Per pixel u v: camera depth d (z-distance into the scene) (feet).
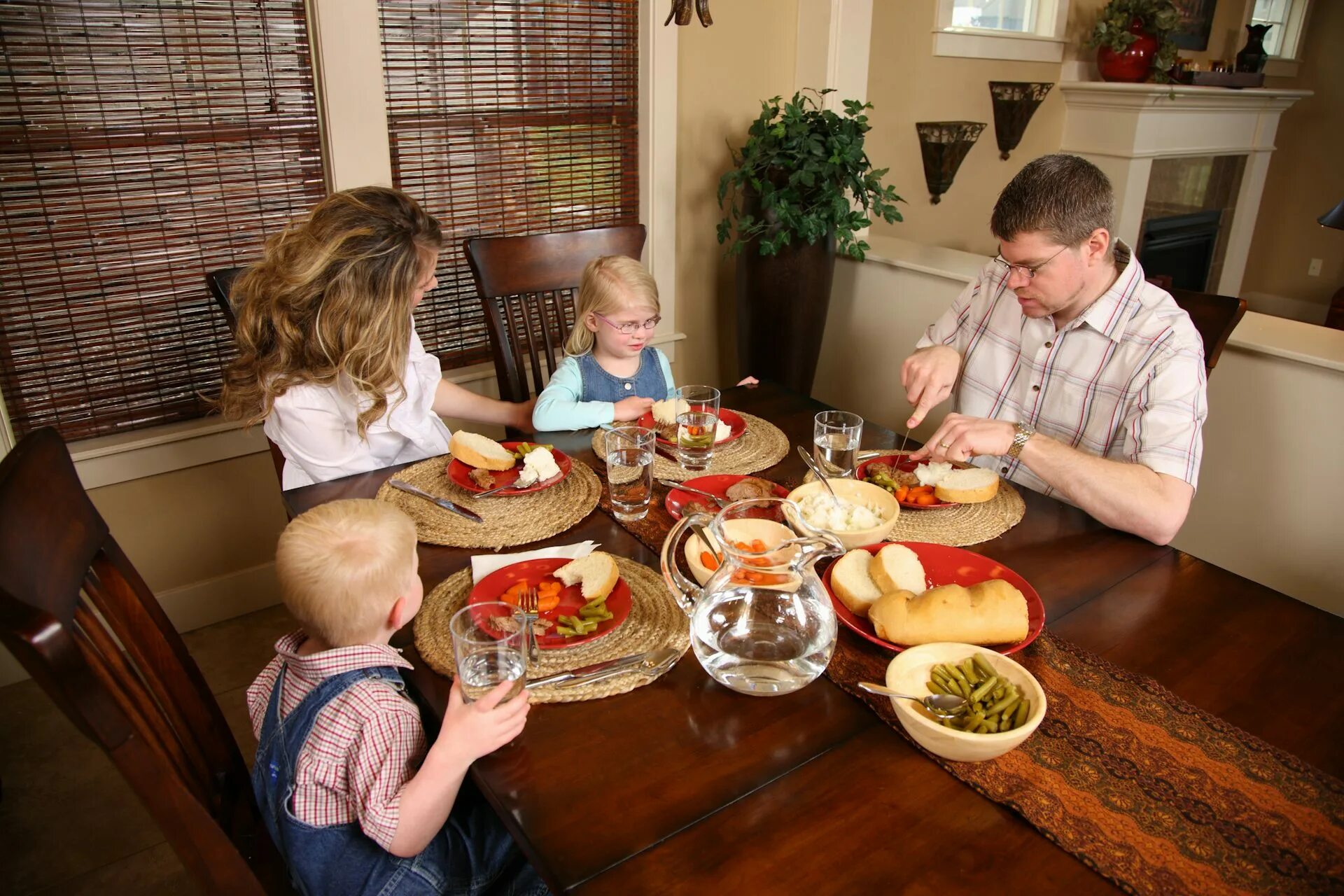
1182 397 4.54
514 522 4.27
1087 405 5.12
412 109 7.20
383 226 4.85
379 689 3.04
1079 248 4.63
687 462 4.82
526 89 7.73
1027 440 4.31
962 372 5.79
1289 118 18.10
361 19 6.53
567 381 5.91
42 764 6.04
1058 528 4.28
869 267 8.94
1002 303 5.57
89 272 6.18
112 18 5.77
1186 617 3.60
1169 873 2.45
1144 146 13.10
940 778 2.78
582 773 2.79
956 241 12.82
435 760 2.75
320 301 4.79
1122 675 3.22
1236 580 3.87
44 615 2.40
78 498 3.34
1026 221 4.59
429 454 5.55
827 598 3.13
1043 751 2.87
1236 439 6.37
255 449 7.15
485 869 3.30
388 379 4.97
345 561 3.00
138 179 6.16
